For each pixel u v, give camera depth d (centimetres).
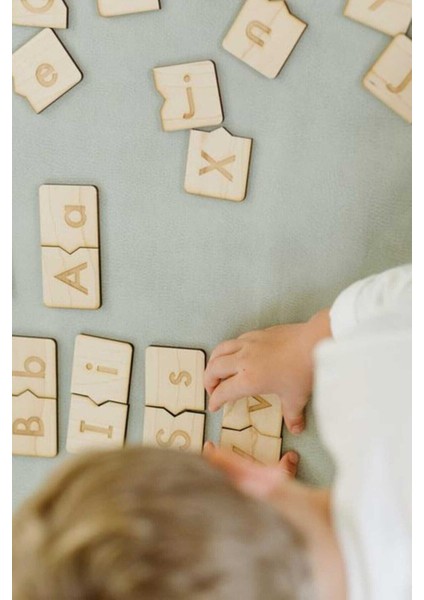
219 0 76
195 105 77
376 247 77
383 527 57
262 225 79
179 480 44
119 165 79
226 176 78
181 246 80
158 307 81
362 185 77
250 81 77
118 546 40
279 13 75
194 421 82
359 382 64
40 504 44
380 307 67
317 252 78
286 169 77
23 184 81
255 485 50
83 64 78
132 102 78
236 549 42
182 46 77
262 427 81
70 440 83
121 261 81
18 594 42
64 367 83
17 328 83
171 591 40
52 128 80
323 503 55
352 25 74
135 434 83
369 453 60
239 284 80
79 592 40
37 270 82
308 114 76
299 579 45
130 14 77
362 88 75
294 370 76
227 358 78
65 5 77
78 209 80
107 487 43
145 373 82
